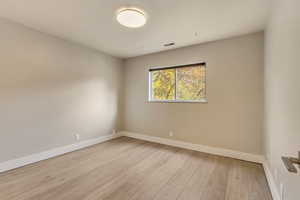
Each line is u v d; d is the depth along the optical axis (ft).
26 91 8.05
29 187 6.07
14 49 7.60
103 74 12.53
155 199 5.45
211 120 9.91
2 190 5.85
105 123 12.77
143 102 13.29
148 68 12.93
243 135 8.84
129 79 14.20
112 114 13.42
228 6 6.13
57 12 6.70
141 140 13.08
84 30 8.48
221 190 6.00
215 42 9.73
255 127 8.48
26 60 8.04
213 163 8.41
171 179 6.79
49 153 9.05
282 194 4.56
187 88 11.11
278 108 5.07
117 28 8.21
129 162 8.55
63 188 6.04
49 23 7.71
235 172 7.40
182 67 11.26
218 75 9.61
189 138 10.83
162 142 12.16
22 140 7.92
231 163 8.39
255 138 8.48
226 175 7.13
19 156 7.81
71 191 5.85
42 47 8.67
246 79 8.71
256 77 8.41
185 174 7.23
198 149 10.41
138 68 13.56
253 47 8.50
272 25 6.05
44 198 5.42
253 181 6.63
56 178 6.77
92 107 11.66
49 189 5.96
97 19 7.30
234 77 9.08
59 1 5.90
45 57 8.81
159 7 6.22
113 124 13.55
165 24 7.68
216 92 9.69
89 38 9.58
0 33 7.14
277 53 5.20
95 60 11.84
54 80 9.26
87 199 5.40
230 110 9.23
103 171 7.47
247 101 8.69
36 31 8.41
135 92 13.80
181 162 8.57
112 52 12.41
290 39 3.80
